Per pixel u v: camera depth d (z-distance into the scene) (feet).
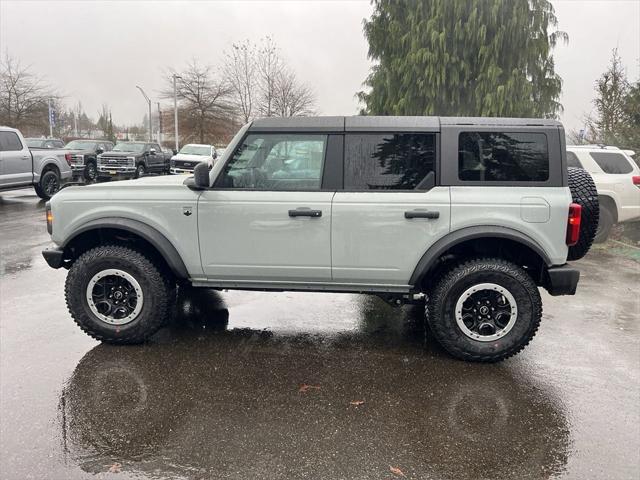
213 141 117.39
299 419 9.80
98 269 12.77
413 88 45.50
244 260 12.73
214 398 10.53
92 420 9.62
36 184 42.63
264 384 11.19
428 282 12.99
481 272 12.00
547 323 15.35
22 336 13.62
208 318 15.39
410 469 8.34
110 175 65.16
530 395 10.85
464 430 9.49
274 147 12.54
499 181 11.97
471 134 12.01
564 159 11.87
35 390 10.71
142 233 12.64
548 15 43.83
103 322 12.96
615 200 27.81
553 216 11.70
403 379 11.53
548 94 44.91
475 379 11.57
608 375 11.82
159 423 9.55
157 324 13.00
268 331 14.40
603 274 21.97
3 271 20.47
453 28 44.06
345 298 17.61
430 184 12.09
